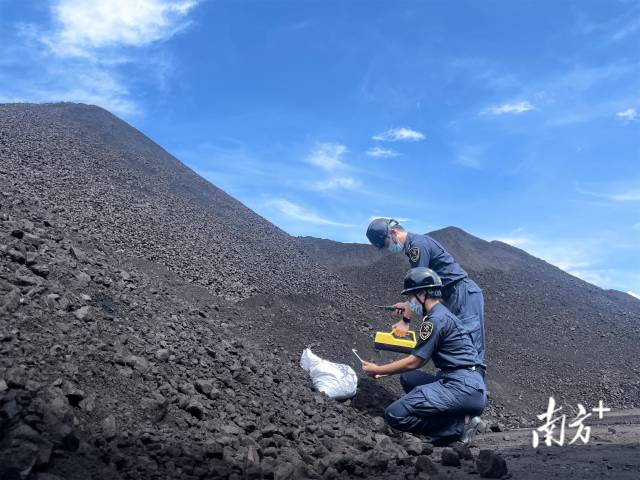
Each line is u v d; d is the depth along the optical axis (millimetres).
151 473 2801
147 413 3451
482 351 5789
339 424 4711
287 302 10164
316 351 7996
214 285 10836
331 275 16656
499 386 10367
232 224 17781
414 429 5000
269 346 7535
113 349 3986
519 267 20750
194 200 18656
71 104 23422
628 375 12945
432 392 4898
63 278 4957
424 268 5219
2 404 2783
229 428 3691
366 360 8219
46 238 5879
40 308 4059
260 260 14734
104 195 13766
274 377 5301
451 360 5027
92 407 3201
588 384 12047
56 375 3311
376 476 3480
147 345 4488
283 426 4211
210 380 4418
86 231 10562
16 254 4688
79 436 2893
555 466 3324
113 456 2791
